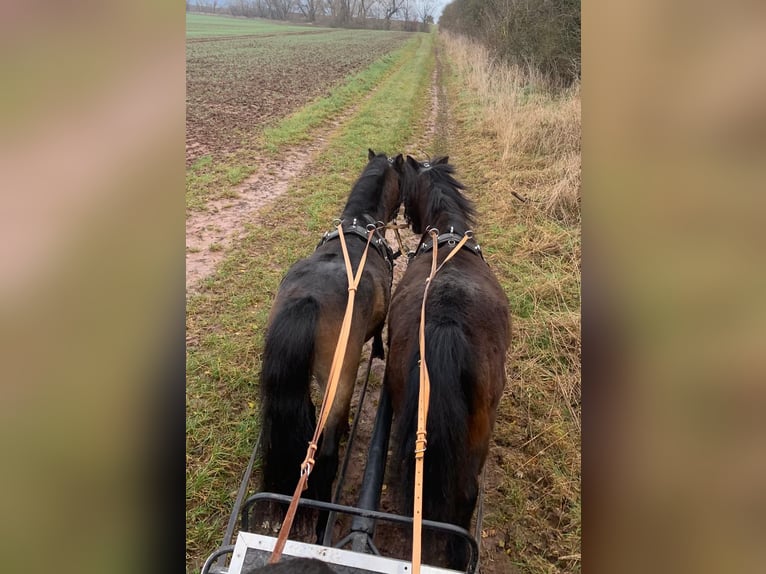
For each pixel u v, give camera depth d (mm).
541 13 12227
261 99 15891
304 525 2812
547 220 6945
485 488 3547
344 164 10117
